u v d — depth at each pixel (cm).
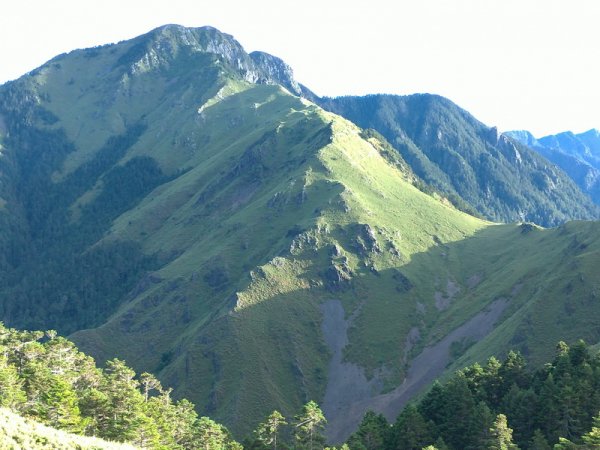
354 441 10412
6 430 6056
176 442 10688
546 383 9725
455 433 10056
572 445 7850
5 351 10756
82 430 8644
